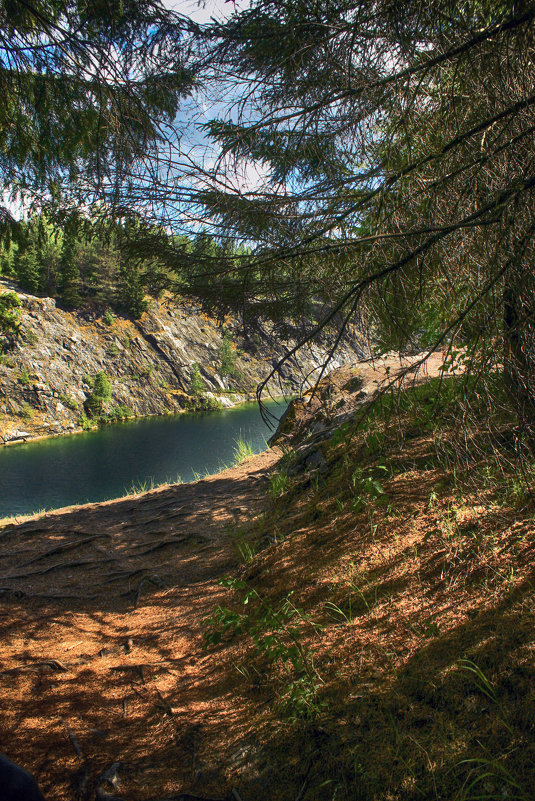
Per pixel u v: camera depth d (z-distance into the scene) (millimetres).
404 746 2033
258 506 6672
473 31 2227
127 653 3797
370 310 2500
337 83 2623
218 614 3590
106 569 5766
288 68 2576
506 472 3199
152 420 82250
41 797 719
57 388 78562
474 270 2326
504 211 2008
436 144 2566
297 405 9781
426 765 1916
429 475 4047
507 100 2248
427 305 2697
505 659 2158
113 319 94125
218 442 59250
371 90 2520
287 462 7551
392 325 2605
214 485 8922
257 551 4770
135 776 2389
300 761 2207
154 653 3707
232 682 2998
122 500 9383
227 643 3477
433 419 2754
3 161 3010
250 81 2828
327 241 3139
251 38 2600
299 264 3314
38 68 2598
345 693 2432
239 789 2182
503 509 3131
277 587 3789
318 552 3949
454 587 2809
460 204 2307
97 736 2760
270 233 3271
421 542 3338
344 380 9031
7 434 67875
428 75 2350
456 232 2270
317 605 3297
